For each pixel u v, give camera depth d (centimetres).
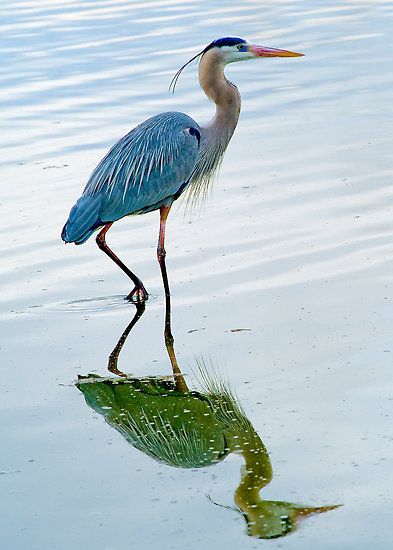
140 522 835
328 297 1259
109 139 1958
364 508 827
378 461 891
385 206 1535
